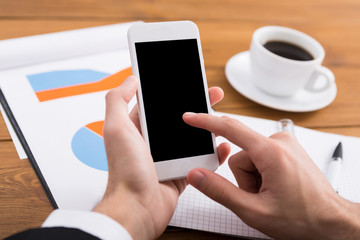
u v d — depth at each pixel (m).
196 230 0.49
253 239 0.49
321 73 0.71
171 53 0.54
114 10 0.88
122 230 0.37
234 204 0.43
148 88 0.52
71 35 0.75
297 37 0.75
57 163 0.53
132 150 0.41
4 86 0.63
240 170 0.52
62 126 0.58
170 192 0.48
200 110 0.54
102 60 0.74
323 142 0.64
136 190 0.41
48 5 0.85
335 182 0.55
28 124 0.58
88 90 0.66
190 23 0.56
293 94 0.73
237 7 0.98
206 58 0.81
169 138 0.51
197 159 0.52
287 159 0.42
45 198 0.49
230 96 0.73
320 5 1.06
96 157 0.55
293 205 0.42
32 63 0.69
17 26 0.77
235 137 0.45
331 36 0.95
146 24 0.54
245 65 0.80
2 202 0.48
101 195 0.50
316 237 0.44
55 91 0.65
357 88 0.80
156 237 0.45
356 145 0.65
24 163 0.53
